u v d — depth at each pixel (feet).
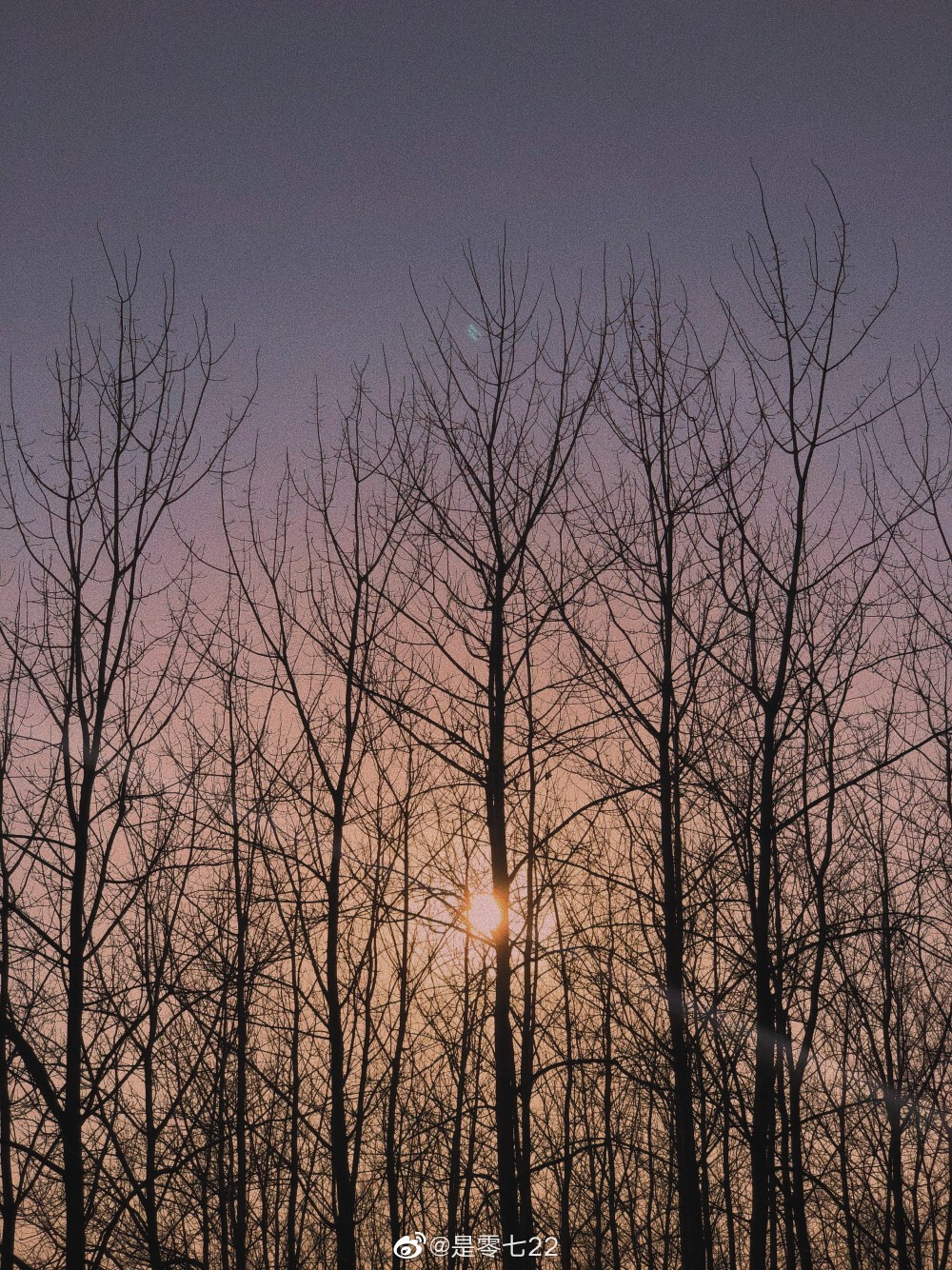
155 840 40.16
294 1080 45.32
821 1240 46.47
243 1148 44.11
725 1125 43.32
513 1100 34.68
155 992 36.42
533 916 40.86
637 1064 43.57
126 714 35.22
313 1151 47.65
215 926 44.19
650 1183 53.01
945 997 43.45
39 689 34.27
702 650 37.86
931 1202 42.98
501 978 35.70
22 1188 37.14
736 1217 46.03
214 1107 44.06
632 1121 54.49
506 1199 33.55
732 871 41.24
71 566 34.71
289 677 40.55
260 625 41.24
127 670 34.47
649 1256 52.08
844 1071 43.50
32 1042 38.09
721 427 38.78
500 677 37.81
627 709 38.32
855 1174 44.60
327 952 39.19
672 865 37.47
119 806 34.22
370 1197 52.37
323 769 40.24
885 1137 43.45
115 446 35.70
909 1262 41.42
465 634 39.19
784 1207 38.73
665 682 37.63
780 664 35.65
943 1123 41.68
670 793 37.55
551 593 38.78
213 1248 48.83
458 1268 45.85
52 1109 32.40
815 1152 45.65
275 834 43.04
